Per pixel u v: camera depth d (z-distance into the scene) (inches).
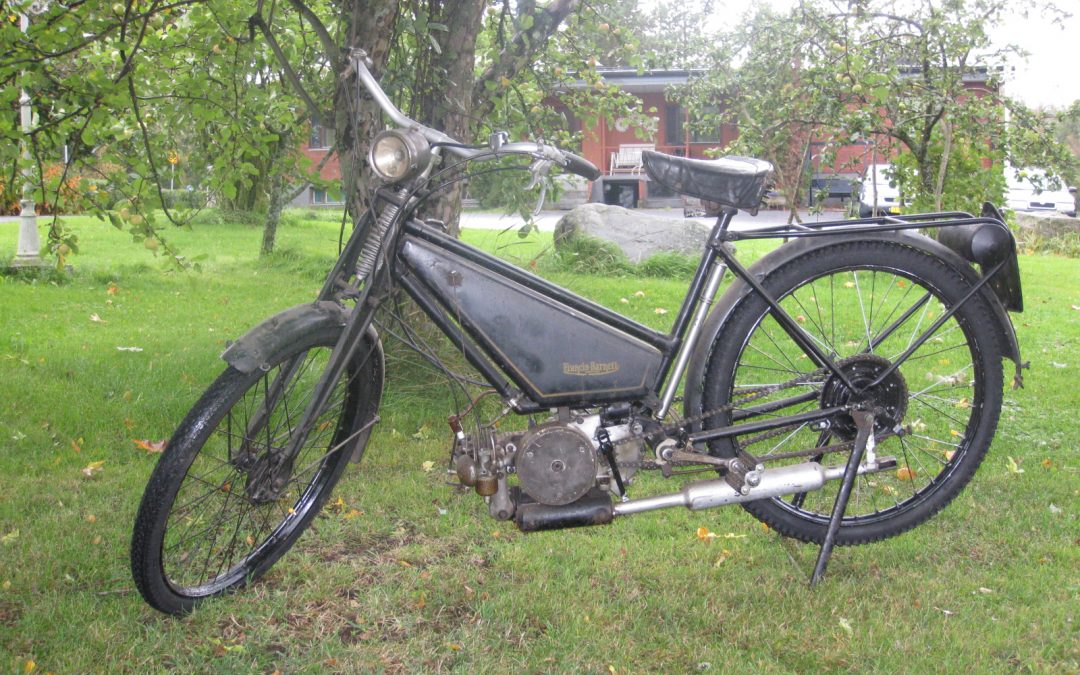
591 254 390.6
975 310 117.6
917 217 115.5
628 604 111.3
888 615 108.3
